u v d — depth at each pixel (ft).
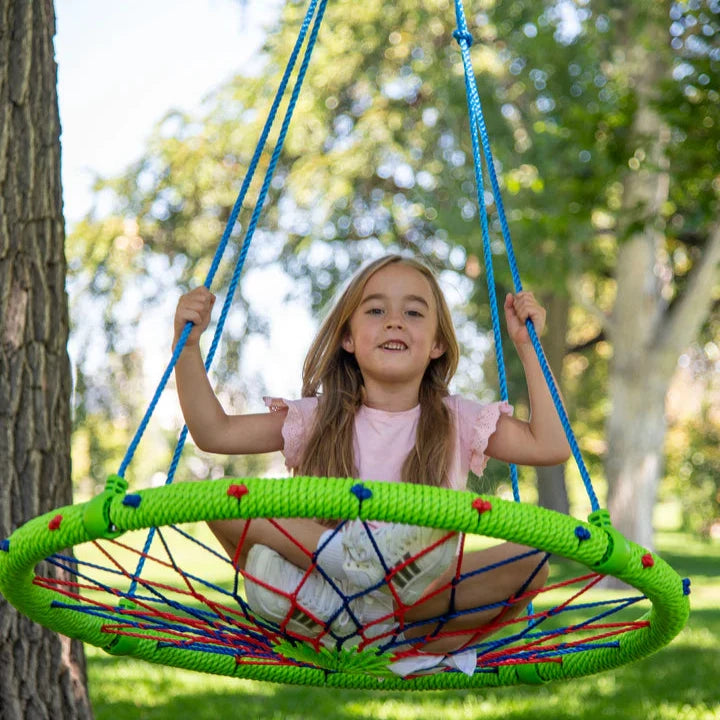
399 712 21.52
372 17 45.98
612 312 49.21
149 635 9.95
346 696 23.20
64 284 13.10
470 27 45.96
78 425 43.65
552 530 7.87
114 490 8.21
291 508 7.55
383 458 10.68
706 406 68.74
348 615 9.26
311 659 9.54
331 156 47.47
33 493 12.53
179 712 21.09
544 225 35.12
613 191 44.62
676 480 76.74
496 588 9.62
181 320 10.46
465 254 47.60
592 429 72.43
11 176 12.67
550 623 32.58
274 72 47.55
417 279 11.19
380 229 47.98
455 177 43.93
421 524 7.63
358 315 11.06
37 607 9.41
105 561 49.62
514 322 11.07
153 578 42.98
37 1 12.94
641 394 48.88
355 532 8.90
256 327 46.42
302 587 9.25
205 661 10.69
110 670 25.40
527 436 10.95
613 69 45.93
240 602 9.08
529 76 43.24
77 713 12.89
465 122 45.11
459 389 48.65
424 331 10.96
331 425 10.81
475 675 10.84
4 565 8.51
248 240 11.19
